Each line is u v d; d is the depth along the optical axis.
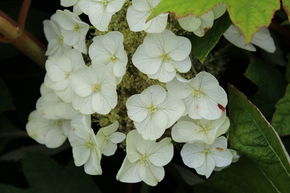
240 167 0.52
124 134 0.50
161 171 0.50
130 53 0.49
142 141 0.49
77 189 0.57
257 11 0.42
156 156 0.50
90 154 0.51
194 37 0.48
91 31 0.55
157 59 0.48
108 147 0.50
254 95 0.54
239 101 0.49
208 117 0.48
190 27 0.47
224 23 0.47
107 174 0.62
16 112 0.64
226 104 0.48
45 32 0.56
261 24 0.42
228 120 0.49
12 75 0.64
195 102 0.49
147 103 0.49
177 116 0.48
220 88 0.48
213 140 0.48
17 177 0.64
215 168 0.52
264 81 0.53
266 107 0.54
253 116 0.49
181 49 0.48
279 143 0.48
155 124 0.48
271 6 0.42
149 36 0.48
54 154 0.63
